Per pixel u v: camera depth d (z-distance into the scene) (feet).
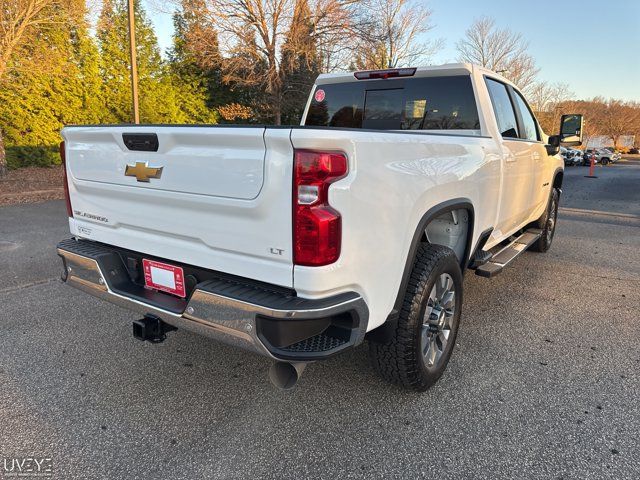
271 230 6.45
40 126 52.29
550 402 8.98
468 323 12.79
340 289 6.59
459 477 7.03
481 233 11.19
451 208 9.11
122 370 10.12
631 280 16.84
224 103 67.51
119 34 56.70
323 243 6.21
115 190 8.45
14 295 14.60
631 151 276.00
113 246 9.11
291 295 6.54
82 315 13.08
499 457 7.45
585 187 61.57
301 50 54.19
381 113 13.29
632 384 9.65
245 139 6.40
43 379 9.71
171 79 63.21
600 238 24.36
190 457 7.45
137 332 7.97
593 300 14.69
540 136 17.43
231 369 10.21
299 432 8.07
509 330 12.35
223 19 53.98
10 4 38.81
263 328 6.48
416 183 7.77
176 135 7.15
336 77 13.71
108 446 7.69
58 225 25.95
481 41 138.92
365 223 6.72
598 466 7.24
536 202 16.69
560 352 11.09
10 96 49.14
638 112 279.90
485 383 9.67
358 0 56.44
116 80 57.57
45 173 49.52
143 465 7.25
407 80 12.69
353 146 6.37
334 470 7.17
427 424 8.29
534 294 15.23
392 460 7.39
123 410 8.68
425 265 8.49
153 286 8.40
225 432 8.07
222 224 6.99
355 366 10.30
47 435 7.94
